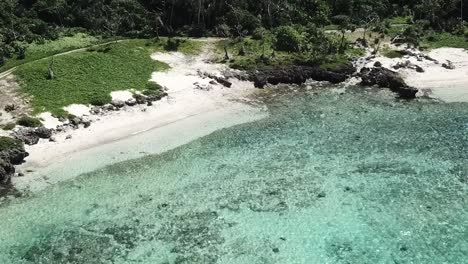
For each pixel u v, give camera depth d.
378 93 83.25
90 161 65.44
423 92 82.81
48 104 75.94
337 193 57.47
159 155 66.62
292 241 50.66
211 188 59.31
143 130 73.12
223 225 53.06
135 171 63.22
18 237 52.62
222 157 65.81
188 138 70.75
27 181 61.44
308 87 86.56
